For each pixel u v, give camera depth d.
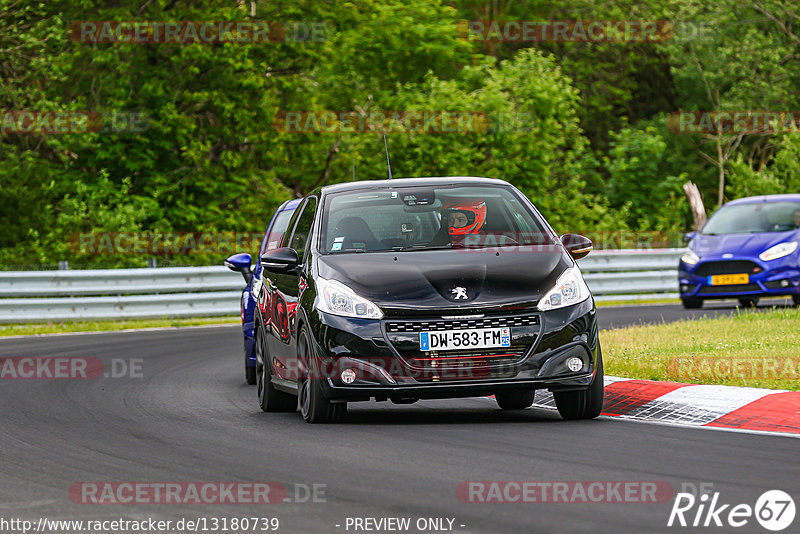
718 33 167.12
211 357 56.22
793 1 164.38
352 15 127.69
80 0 109.44
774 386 34.94
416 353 30.94
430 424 32.34
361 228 34.75
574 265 32.78
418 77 132.25
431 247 34.03
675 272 96.31
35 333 73.56
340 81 128.12
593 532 19.06
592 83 180.38
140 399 40.59
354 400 31.45
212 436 31.08
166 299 81.88
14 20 108.88
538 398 37.88
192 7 113.75
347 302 31.58
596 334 31.92
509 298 31.17
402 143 115.81
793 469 24.02
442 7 138.50
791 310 59.41
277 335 35.91
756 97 163.75
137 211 106.56
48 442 30.72
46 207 111.12
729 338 46.88
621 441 28.23
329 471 25.06
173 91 112.75
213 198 117.06
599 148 178.62
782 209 76.19
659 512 20.38
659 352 43.47
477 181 36.53
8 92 106.25
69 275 80.06
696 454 26.11
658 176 145.75
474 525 19.78
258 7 118.31
